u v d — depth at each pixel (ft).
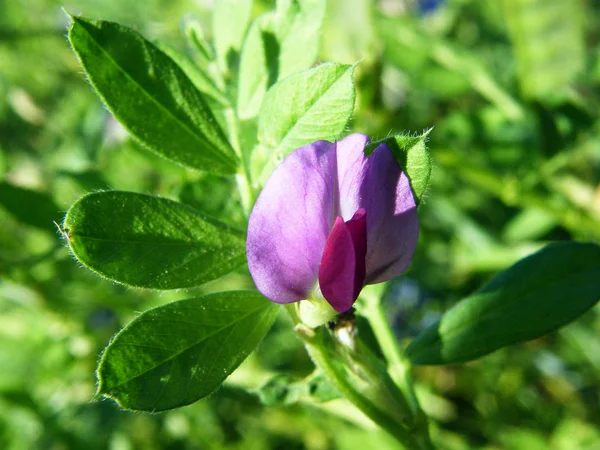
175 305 0.20
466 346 0.26
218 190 0.30
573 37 0.51
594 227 0.51
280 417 0.56
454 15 0.69
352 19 0.48
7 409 0.53
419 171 0.20
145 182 0.46
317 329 0.22
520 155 0.53
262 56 0.25
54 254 0.45
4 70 0.70
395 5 0.68
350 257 0.18
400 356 0.27
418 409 0.25
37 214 0.43
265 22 0.25
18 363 0.52
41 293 0.51
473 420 0.55
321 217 0.19
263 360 0.54
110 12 0.72
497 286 0.26
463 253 0.56
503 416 0.56
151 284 0.20
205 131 0.23
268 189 0.18
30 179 0.57
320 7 0.24
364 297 0.28
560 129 0.52
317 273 0.20
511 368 0.57
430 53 0.56
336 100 0.20
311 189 0.19
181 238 0.21
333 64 0.20
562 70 0.52
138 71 0.21
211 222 0.21
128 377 0.19
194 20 0.28
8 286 0.51
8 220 0.53
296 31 0.25
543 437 0.54
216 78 0.27
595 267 0.26
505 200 0.51
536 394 0.57
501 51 0.68
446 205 0.57
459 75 0.56
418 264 0.56
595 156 0.53
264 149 0.22
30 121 0.69
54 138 0.66
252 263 0.19
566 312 0.25
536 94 0.52
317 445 0.57
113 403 0.54
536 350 0.57
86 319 0.53
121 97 0.21
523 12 0.51
